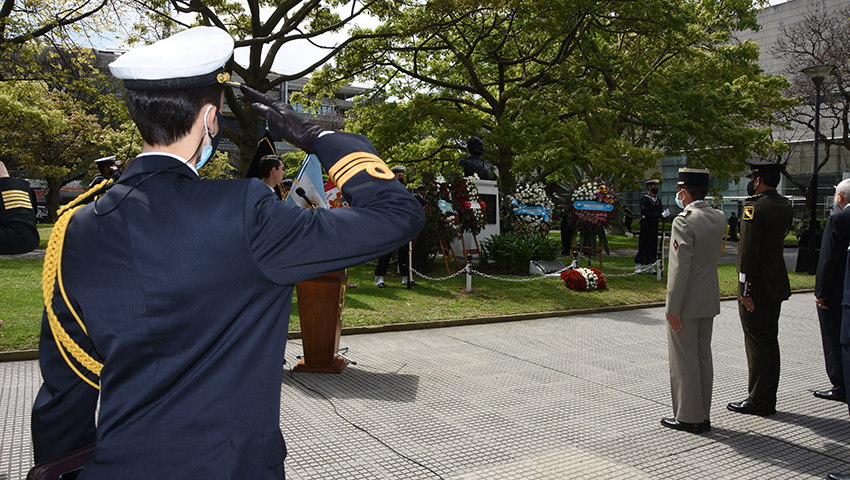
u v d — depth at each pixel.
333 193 5.64
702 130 18.61
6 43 14.17
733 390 5.56
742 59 24.61
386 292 10.07
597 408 4.93
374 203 1.25
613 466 3.77
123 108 17.41
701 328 4.47
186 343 1.17
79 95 29.19
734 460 3.93
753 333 4.87
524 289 11.07
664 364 6.45
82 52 16.30
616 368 6.25
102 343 1.18
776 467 3.83
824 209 45.56
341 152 1.32
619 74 20.94
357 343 7.13
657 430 4.45
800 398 5.36
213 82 1.30
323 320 5.73
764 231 4.77
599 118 18.02
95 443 1.40
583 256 14.77
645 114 19.81
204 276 1.15
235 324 1.19
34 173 31.72
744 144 19.00
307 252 1.18
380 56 19.17
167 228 1.17
